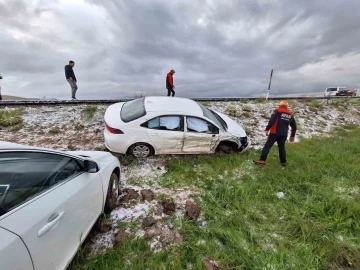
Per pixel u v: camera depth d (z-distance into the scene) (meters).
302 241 2.72
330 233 2.86
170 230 2.85
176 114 4.84
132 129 4.61
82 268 2.15
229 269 2.28
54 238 1.67
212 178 4.36
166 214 3.18
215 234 2.78
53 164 1.98
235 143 5.38
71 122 6.80
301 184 4.17
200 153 5.18
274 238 2.78
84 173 2.36
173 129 4.82
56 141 5.60
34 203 1.60
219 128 5.16
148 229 2.84
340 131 9.00
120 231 2.73
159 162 4.93
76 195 2.03
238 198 3.62
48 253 1.59
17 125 6.26
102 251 2.46
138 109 4.96
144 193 3.61
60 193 1.87
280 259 2.40
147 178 4.23
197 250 2.50
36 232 1.47
